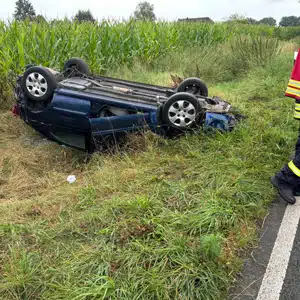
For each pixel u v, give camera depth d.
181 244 2.96
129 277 2.66
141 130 5.04
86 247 2.98
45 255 2.90
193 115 5.00
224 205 3.55
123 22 11.59
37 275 2.69
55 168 5.07
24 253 2.82
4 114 6.76
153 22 13.82
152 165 4.46
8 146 5.62
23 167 4.97
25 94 5.11
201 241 2.96
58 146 5.65
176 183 3.96
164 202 3.65
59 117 5.14
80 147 5.24
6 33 8.00
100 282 2.61
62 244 3.03
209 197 3.66
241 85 8.65
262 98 7.68
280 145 5.07
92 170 4.70
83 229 3.21
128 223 3.23
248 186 3.89
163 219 3.29
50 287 2.59
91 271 2.73
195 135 5.03
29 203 3.77
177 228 3.21
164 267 2.76
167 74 9.41
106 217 3.34
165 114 4.96
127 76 9.36
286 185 3.85
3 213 3.57
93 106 5.03
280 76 9.20
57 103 5.04
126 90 5.46
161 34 12.74
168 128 5.06
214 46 13.42
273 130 5.34
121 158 4.84
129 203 3.47
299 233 3.41
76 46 9.03
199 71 9.46
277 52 12.14
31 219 3.45
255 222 3.54
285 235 3.37
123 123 5.00
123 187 3.98
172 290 2.60
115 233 3.12
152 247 2.95
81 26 10.39
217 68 9.95
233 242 3.19
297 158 3.71
